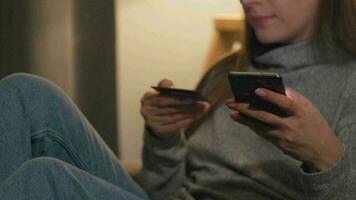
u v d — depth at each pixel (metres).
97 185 0.98
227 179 1.28
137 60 2.37
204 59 2.39
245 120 1.07
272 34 1.27
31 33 1.70
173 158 1.42
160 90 1.33
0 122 1.08
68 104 1.19
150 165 1.46
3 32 1.71
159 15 2.36
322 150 1.01
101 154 1.24
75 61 1.75
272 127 1.03
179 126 1.39
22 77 1.14
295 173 1.19
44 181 0.90
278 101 0.99
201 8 2.37
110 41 1.83
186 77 2.43
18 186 0.89
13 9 1.69
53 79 1.73
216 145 1.33
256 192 1.25
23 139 1.08
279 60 1.29
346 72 1.21
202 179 1.33
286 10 1.25
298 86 1.25
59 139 1.15
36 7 1.69
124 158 2.39
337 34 1.25
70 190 0.92
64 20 1.71
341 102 1.17
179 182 1.43
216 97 1.41
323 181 1.01
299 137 1.01
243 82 1.02
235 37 2.10
